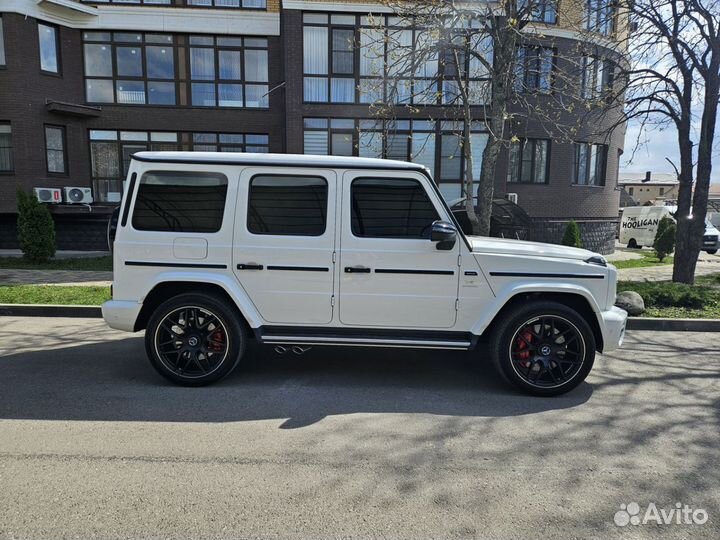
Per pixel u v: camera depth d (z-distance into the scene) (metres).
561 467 3.08
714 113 9.12
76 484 2.80
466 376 4.84
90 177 16.81
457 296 4.26
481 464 3.11
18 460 3.07
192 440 3.38
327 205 4.25
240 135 17.50
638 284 8.72
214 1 16.70
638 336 6.56
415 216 4.27
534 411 3.98
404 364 5.20
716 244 20.61
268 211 4.28
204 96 17.16
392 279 4.25
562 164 16.97
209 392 4.29
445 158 15.81
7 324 6.81
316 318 4.33
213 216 4.29
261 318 4.35
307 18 15.26
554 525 2.50
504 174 15.98
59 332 6.38
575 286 4.25
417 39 8.89
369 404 4.08
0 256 13.74
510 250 4.33
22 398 4.11
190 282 4.32
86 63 16.42
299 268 4.26
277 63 17.14
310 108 15.52
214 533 2.39
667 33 8.58
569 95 10.20
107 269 11.46
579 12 10.69
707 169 9.45
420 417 3.83
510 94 8.75
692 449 3.34
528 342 4.31
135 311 4.30
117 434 3.46
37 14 14.98
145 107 16.80
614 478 2.96
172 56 16.83
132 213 4.28
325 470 3.00
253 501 2.66
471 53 8.38
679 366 5.23
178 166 4.25
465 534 2.42
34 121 15.16
